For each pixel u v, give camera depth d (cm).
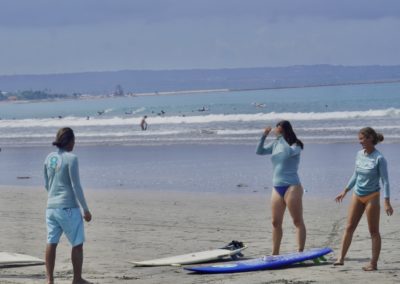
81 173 4722
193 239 2408
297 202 1917
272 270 1811
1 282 1734
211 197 3441
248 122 8500
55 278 1786
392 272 1734
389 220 2627
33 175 4762
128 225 2756
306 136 6425
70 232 1633
